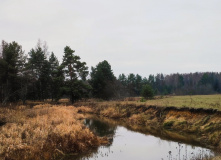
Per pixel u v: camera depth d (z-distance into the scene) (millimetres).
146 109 29578
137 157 14383
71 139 15562
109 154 15047
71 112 31391
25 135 15555
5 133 15656
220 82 117688
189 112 22578
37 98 53594
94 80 60094
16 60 44469
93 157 14406
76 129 17594
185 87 123688
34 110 27203
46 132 15852
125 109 33281
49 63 53438
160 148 16234
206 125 19219
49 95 58469
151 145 17156
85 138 16766
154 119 25844
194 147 15992
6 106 33312
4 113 23719
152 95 40094
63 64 48188
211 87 109250
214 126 18297
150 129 23312
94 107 41219
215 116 19516
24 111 26531
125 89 72812
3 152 12797
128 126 25547
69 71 48250
